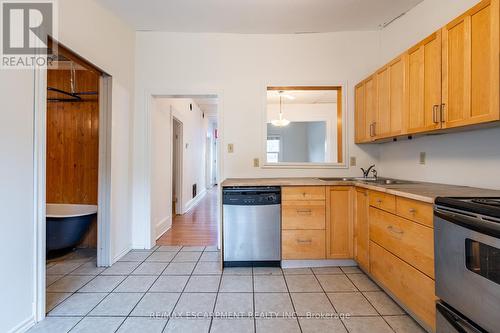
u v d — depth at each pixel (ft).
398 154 8.96
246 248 8.18
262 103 10.06
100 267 8.27
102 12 7.97
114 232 8.65
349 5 8.17
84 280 7.37
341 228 8.22
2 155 4.70
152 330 5.20
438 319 4.33
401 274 5.68
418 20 8.04
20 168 5.03
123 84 9.19
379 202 6.60
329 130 18.49
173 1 7.95
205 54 10.03
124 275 7.69
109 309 5.93
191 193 19.51
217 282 7.26
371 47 9.96
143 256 9.21
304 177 10.12
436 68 5.81
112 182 8.48
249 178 10.03
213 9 8.41
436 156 7.20
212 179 33.47
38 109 5.40
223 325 5.36
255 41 10.07
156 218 11.23
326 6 8.23
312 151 25.54
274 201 8.15
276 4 8.16
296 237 8.20
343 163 10.09
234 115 10.07
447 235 4.18
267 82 10.05
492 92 4.47
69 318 5.57
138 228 10.00
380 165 10.09
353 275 7.68
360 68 10.00
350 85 10.02
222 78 10.05
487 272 3.44
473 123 4.88
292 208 8.17
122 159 9.18
